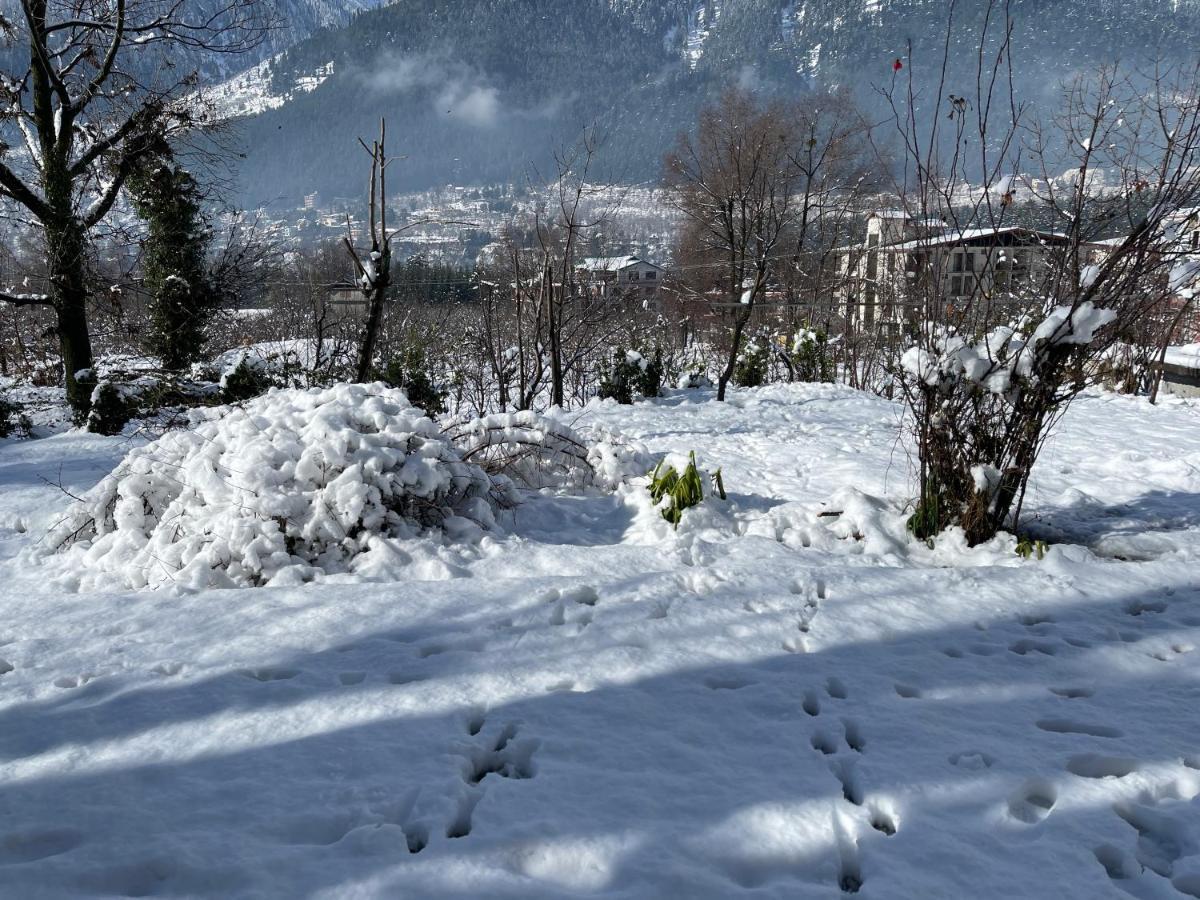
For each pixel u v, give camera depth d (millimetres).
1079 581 3938
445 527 4984
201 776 2344
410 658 3158
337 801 2219
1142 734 2568
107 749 2496
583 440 6816
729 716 2688
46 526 6004
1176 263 4195
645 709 2734
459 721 2664
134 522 4871
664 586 3920
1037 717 2689
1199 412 10633
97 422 12609
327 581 4211
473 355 18484
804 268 23234
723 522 5242
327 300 21469
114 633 3535
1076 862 1960
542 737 2551
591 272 18297
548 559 4457
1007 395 4395
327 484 4703
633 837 2041
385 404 5387
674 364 20562
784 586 3912
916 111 4836
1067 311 4156
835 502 5281
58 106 16188
